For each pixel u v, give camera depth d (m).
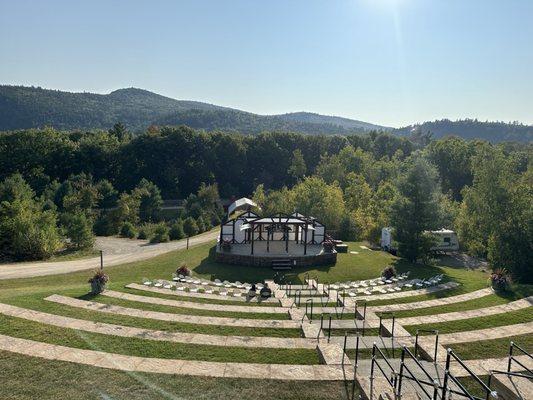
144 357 11.94
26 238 39.84
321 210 53.38
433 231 39.03
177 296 20.55
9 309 15.06
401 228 34.66
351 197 62.66
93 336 13.19
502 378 10.34
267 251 34.31
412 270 30.91
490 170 42.66
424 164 34.94
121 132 113.81
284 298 21.34
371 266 32.78
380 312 17.66
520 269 33.62
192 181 96.94
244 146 103.00
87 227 46.91
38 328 13.41
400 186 35.25
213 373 10.96
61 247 45.16
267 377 10.81
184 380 10.56
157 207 75.00
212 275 29.50
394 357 12.80
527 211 35.12
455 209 51.22
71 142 91.62
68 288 20.34
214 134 106.19
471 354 12.88
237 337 13.95
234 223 37.31
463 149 82.88
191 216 64.69
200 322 15.60
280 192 66.81
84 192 63.03
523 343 13.77
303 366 11.50
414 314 17.50
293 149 106.38
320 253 33.84
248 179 101.81
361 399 9.93
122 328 14.12
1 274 30.62
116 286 21.61
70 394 9.72
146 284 23.45
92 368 10.96
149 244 49.34
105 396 9.70
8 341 12.24
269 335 14.75
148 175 93.50
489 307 17.94
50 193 68.50
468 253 49.50
